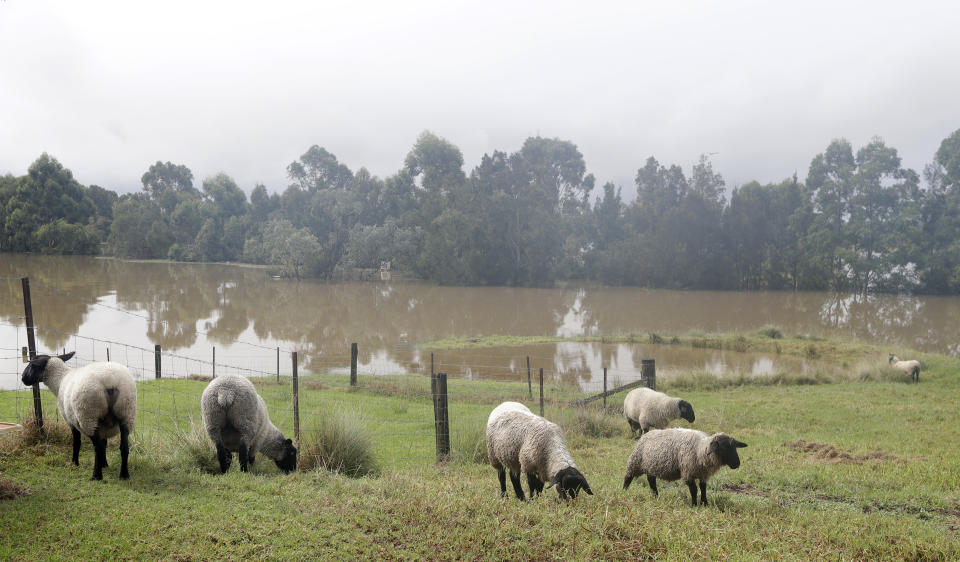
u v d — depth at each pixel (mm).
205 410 9172
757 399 20094
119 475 8273
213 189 140500
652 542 6129
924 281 81750
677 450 8375
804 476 10125
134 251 129625
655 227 94875
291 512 6984
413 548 6051
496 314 60750
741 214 91125
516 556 5824
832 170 91125
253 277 97375
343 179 143500
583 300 75125
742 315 61094
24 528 6164
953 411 17531
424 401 18969
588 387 25141
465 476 9930
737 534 6648
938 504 8750
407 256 97188
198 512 6844
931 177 87188
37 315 47312
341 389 21094
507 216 92688
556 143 128500
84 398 7742
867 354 32625
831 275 85812
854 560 6105
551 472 7270
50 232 115688
